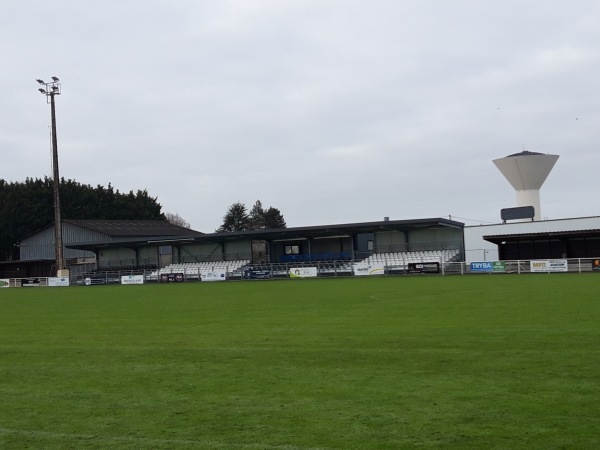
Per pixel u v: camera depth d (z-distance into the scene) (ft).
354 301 92.17
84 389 34.68
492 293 98.73
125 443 24.89
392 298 95.35
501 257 205.57
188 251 269.64
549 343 44.83
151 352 47.11
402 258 215.10
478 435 24.52
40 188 365.61
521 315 63.93
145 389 34.19
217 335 56.08
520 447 23.09
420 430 25.32
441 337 49.52
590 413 26.86
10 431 26.94
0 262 303.48
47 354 47.85
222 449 23.81
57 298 135.13
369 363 39.52
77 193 376.27
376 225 212.64
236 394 32.32
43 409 30.53
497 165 263.90
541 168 255.29
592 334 48.73
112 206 393.70
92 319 77.82
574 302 77.25
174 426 26.99
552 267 173.99
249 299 106.11
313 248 248.32
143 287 182.70
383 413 27.86
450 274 187.01
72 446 24.75
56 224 233.35
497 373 35.19
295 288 138.10
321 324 62.18
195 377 37.01
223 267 247.70
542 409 27.66
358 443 24.03
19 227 348.18
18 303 119.34
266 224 522.47
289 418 27.61
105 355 46.39
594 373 34.47
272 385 34.17
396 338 49.85
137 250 279.28
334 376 35.94
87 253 300.81
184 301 107.76
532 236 190.08
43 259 305.53
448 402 29.27
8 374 39.83
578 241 194.90
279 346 47.85
